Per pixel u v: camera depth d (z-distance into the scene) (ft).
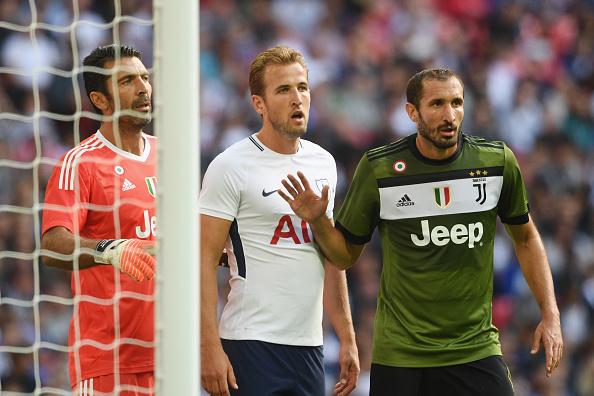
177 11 50.24
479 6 199.82
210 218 62.03
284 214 62.44
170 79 50.21
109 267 61.00
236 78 176.45
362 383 135.85
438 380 62.34
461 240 62.18
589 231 174.50
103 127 62.69
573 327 159.74
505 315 152.97
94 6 165.68
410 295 62.34
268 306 62.13
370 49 188.96
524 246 65.31
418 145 62.75
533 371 148.87
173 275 49.90
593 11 205.67
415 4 196.13
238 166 62.59
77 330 58.59
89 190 61.31
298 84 61.98
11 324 123.03
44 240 59.47
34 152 145.89
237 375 62.08
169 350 49.78
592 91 198.08
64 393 61.31
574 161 185.06
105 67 61.82
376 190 62.44
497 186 62.90
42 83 154.40
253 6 185.98
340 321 66.49
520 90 193.26
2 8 158.30
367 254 144.15
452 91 60.80
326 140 172.96
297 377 62.44
